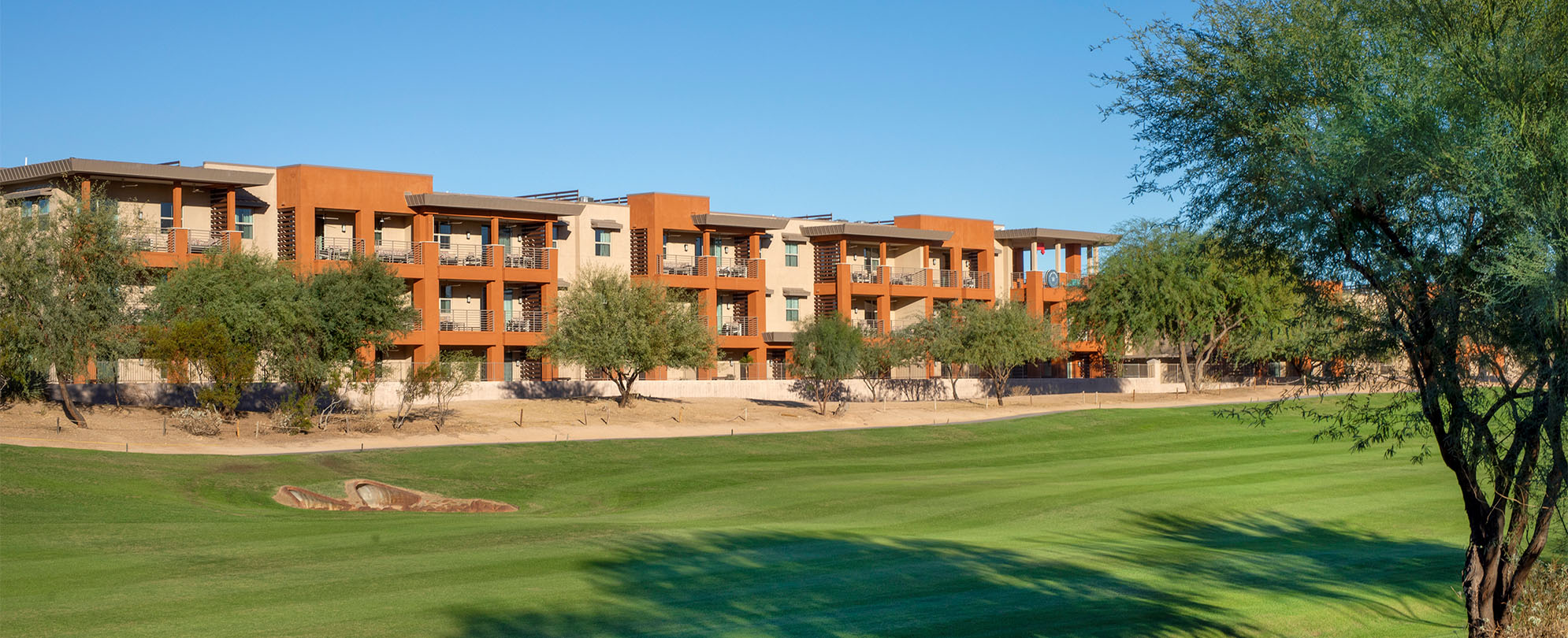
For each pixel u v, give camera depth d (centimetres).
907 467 4178
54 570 1828
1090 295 7225
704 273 7088
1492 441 1553
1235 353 7319
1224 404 6531
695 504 3216
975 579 1928
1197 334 6850
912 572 1972
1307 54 1563
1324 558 2362
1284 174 1523
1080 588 1891
